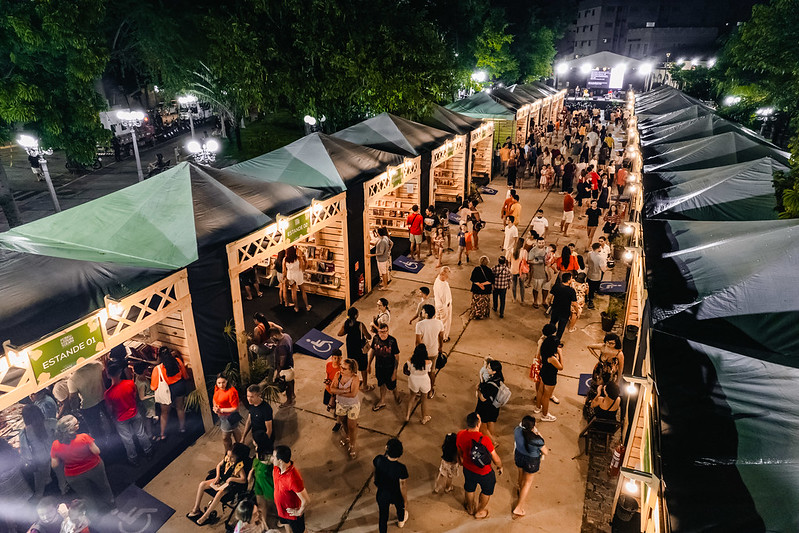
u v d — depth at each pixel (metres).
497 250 15.28
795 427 3.98
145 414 7.42
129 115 20.98
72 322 6.09
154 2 16.39
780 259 5.99
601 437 7.96
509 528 6.42
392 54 18.69
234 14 16.56
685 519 3.46
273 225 9.02
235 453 6.42
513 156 21.19
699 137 16.27
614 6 77.38
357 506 6.76
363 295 12.51
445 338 10.16
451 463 6.57
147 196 8.69
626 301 11.08
